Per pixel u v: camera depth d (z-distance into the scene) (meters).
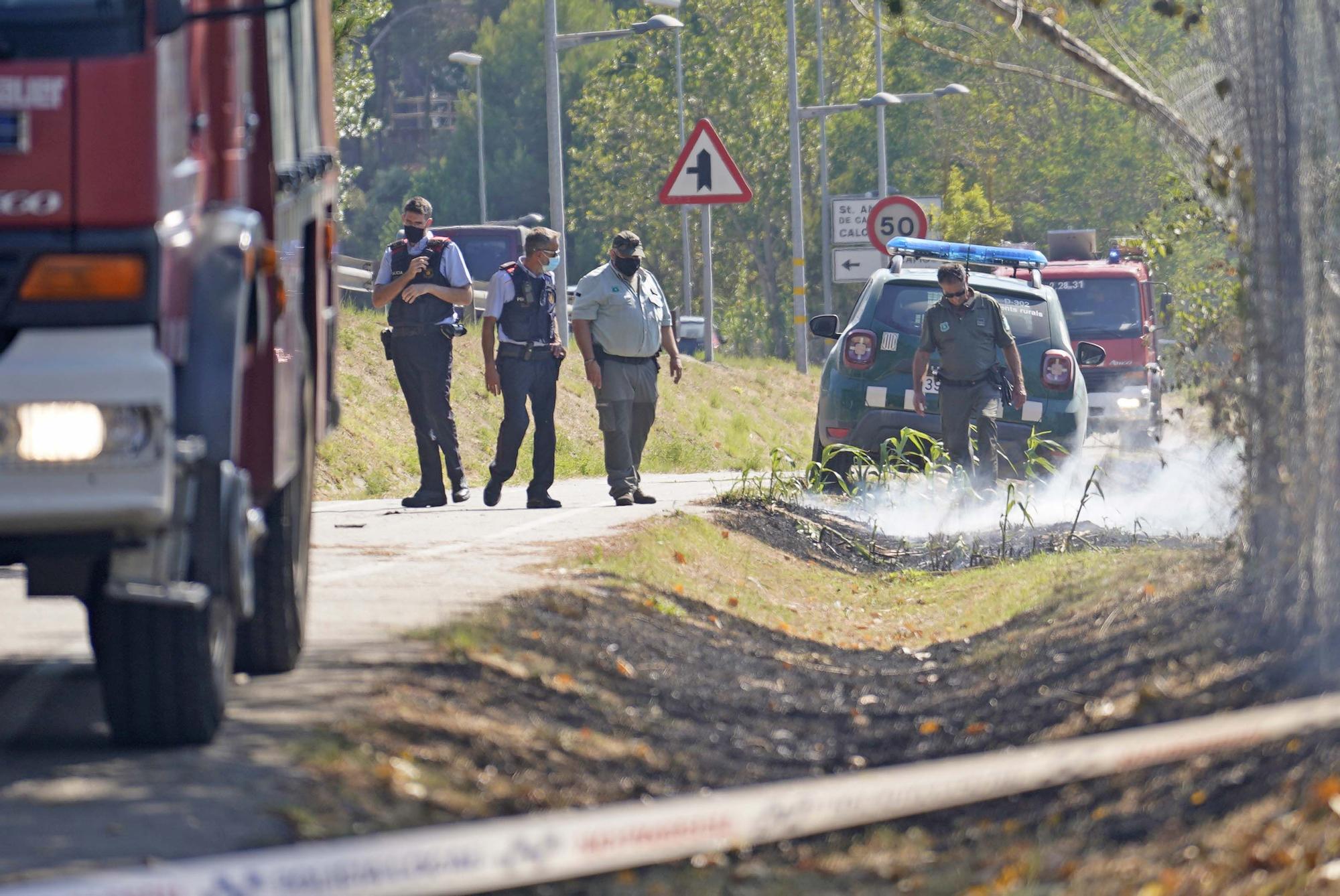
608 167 154.38
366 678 14.25
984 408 30.77
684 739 14.58
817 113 80.38
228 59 12.35
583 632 17.59
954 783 8.71
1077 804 12.39
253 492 13.12
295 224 14.98
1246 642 15.61
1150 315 50.91
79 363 10.43
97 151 10.50
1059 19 19.25
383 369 50.22
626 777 13.01
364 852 7.15
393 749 12.21
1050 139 117.31
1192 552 21.80
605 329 29.72
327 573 20.92
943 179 127.44
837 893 10.91
